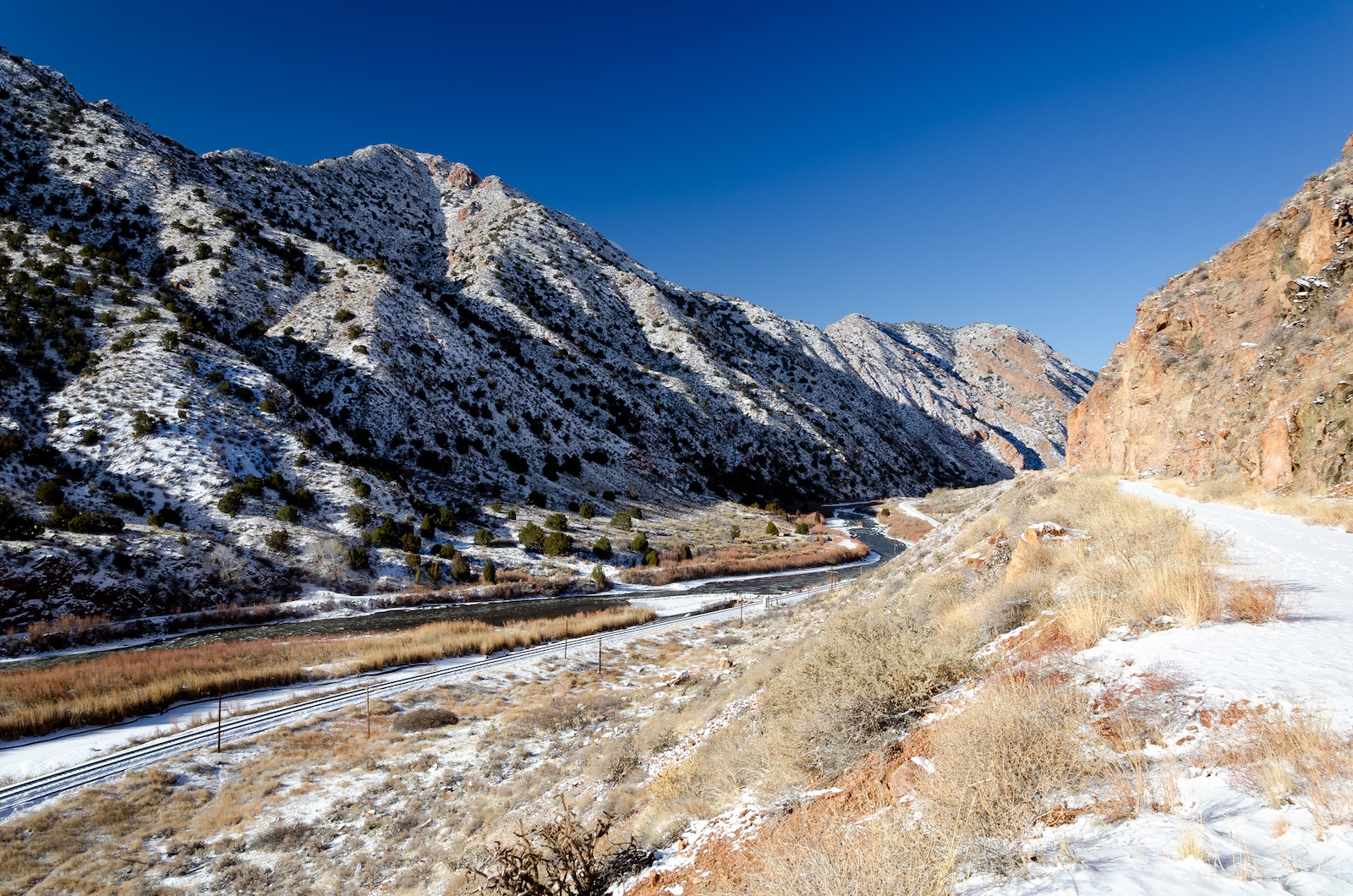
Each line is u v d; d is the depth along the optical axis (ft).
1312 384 48.88
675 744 38.45
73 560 99.96
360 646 95.30
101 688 72.79
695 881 15.16
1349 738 10.64
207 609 109.19
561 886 18.54
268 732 66.54
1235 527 35.40
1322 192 61.05
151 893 39.24
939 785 12.85
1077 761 12.19
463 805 47.37
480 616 121.70
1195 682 14.05
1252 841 8.98
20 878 41.14
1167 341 75.56
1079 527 36.58
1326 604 19.38
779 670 39.81
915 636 22.33
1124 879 8.76
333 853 43.34
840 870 11.05
